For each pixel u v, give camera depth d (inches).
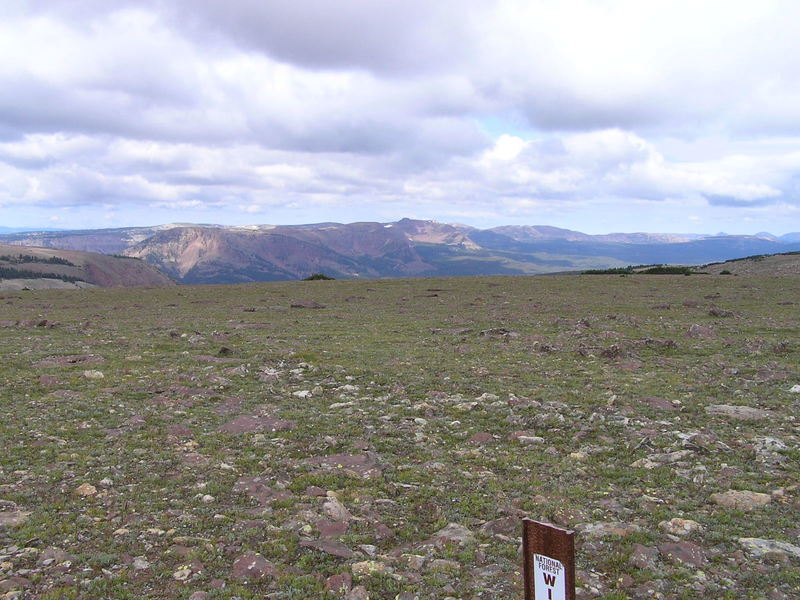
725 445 549.0
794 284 2551.7
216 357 1067.9
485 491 454.3
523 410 692.7
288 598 299.6
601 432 609.3
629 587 314.0
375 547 364.5
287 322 1643.7
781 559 338.6
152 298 2480.3
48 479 468.8
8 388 788.6
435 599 300.2
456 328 1476.4
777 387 792.3
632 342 1182.3
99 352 1094.4
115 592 302.7
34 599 290.2
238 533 375.6
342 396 774.5
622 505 426.0
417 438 591.8
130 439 580.1
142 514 405.1
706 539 368.8
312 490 452.4
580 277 3161.9
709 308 1827.0
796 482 458.9
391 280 3304.6
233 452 549.0
